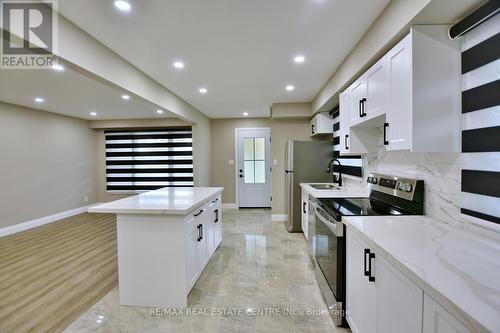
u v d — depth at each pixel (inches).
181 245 86.4
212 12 71.9
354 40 90.4
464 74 58.6
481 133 54.2
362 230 60.6
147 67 113.6
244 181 258.8
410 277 40.4
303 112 186.4
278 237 164.1
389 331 49.2
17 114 184.1
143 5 67.9
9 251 140.2
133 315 83.4
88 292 97.2
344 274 75.2
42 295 95.1
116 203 94.6
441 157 66.6
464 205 59.2
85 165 248.4
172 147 258.4
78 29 78.7
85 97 160.2
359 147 104.7
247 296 94.6
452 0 51.0
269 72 122.1
